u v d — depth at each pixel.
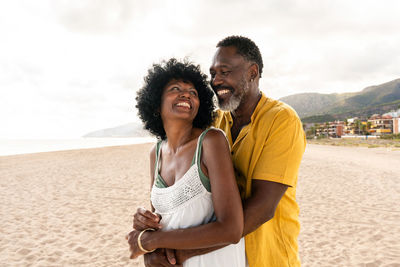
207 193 1.35
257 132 1.54
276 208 1.54
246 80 1.65
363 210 7.46
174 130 1.50
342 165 18.11
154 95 1.58
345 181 11.96
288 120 1.48
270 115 1.52
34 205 7.99
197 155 1.34
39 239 5.48
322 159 22.81
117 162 19.56
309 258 4.64
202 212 1.35
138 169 15.70
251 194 1.48
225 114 1.93
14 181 11.85
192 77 1.57
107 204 8.05
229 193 1.24
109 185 10.88
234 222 1.21
